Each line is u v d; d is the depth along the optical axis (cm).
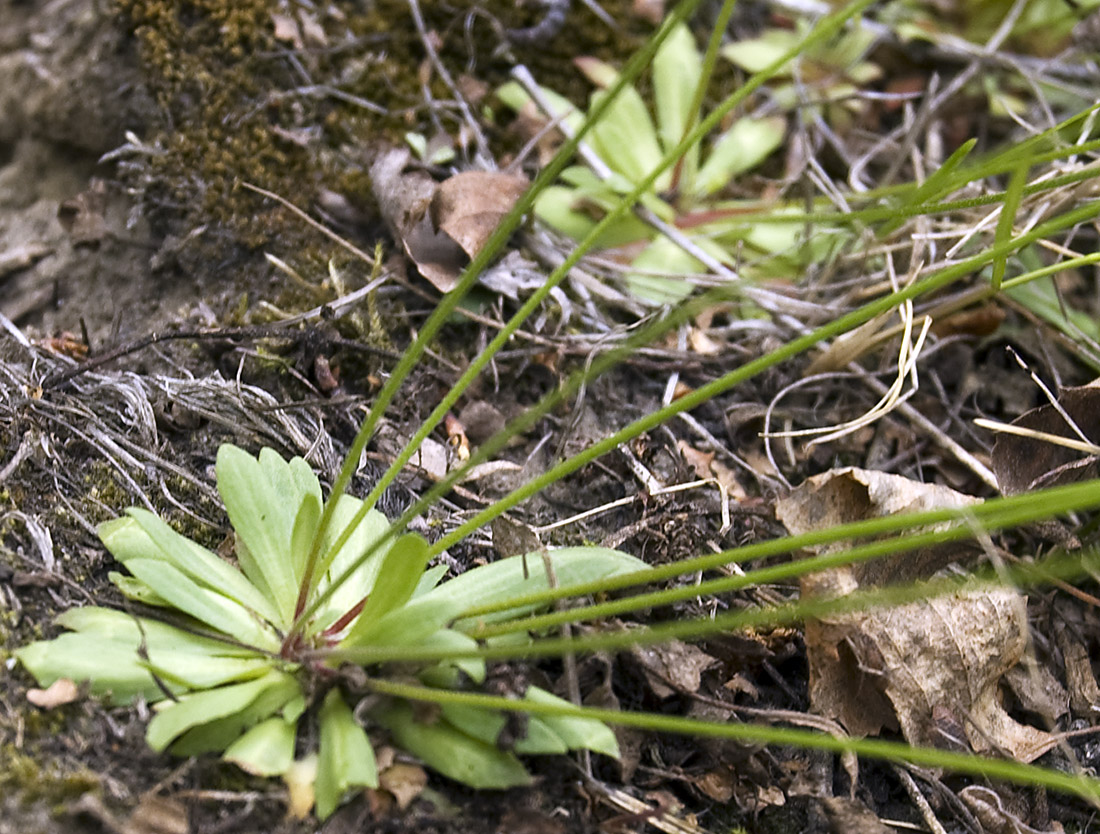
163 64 20
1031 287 19
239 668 11
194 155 20
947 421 18
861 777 13
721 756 12
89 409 15
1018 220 18
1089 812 14
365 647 11
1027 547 16
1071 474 15
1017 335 19
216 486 15
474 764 11
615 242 20
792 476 17
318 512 12
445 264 18
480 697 10
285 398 17
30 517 13
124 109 20
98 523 14
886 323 18
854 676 13
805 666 14
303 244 19
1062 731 14
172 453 15
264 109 20
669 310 18
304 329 17
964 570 15
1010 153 12
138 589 12
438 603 11
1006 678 14
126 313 19
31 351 16
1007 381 19
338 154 20
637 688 13
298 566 12
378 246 18
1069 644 15
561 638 12
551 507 16
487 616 12
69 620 12
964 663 14
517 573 12
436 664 11
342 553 13
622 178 20
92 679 11
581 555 13
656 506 15
